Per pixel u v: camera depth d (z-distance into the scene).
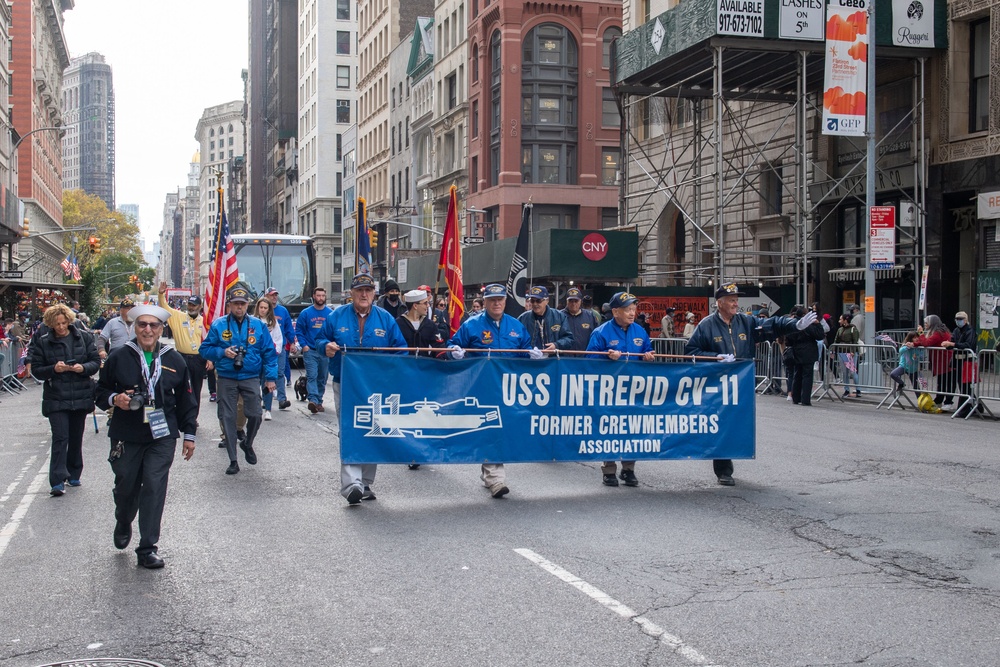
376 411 9.23
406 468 11.39
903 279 28.19
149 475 7.09
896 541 7.66
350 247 89.19
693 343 10.44
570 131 54.78
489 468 9.70
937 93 26.44
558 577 6.64
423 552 7.38
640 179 41.53
